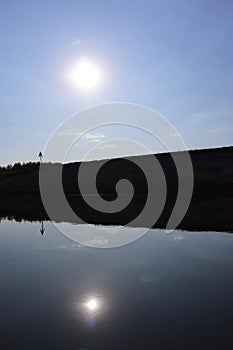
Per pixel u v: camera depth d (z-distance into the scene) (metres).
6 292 8.72
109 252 13.41
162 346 5.71
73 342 5.91
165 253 12.90
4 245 15.48
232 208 26.58
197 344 5.75
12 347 5.77
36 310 7.44
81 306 7.62
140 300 7.92
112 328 6.43
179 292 8.42
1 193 61.12
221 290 8.48
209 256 12.17
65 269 10.95
